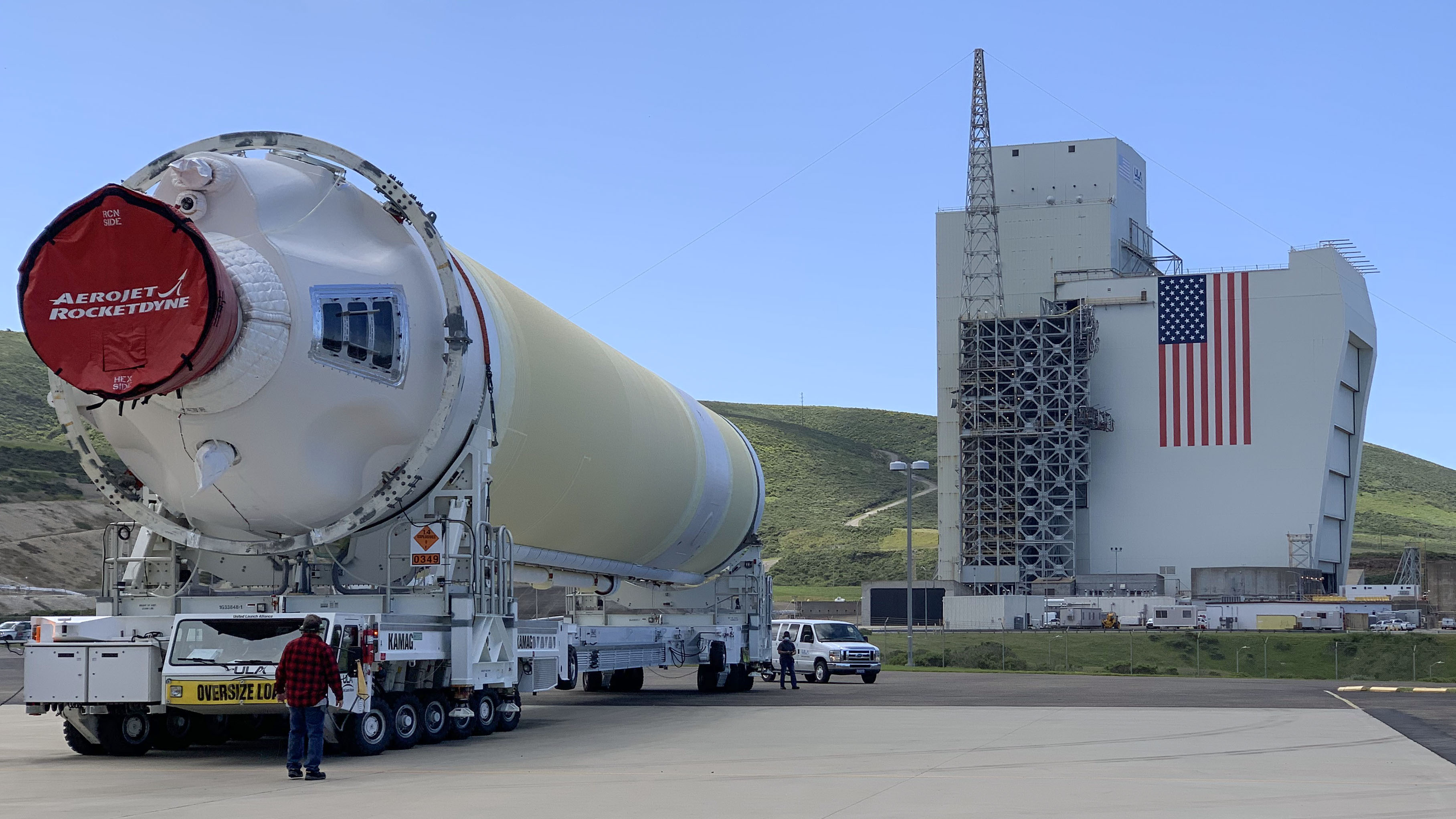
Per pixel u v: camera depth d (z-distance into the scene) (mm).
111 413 15367
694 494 26672
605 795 12016
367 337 15359
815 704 27453
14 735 20062
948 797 12031
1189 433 108500
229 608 15586
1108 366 110562
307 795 11906
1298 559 105250
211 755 16219
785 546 187000
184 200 15359
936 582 107312
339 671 14375
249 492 15383
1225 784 13148
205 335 13641
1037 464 109062
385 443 15766
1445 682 41969
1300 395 106562
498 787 12570
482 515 16688
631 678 32562
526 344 18812
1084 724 21797
